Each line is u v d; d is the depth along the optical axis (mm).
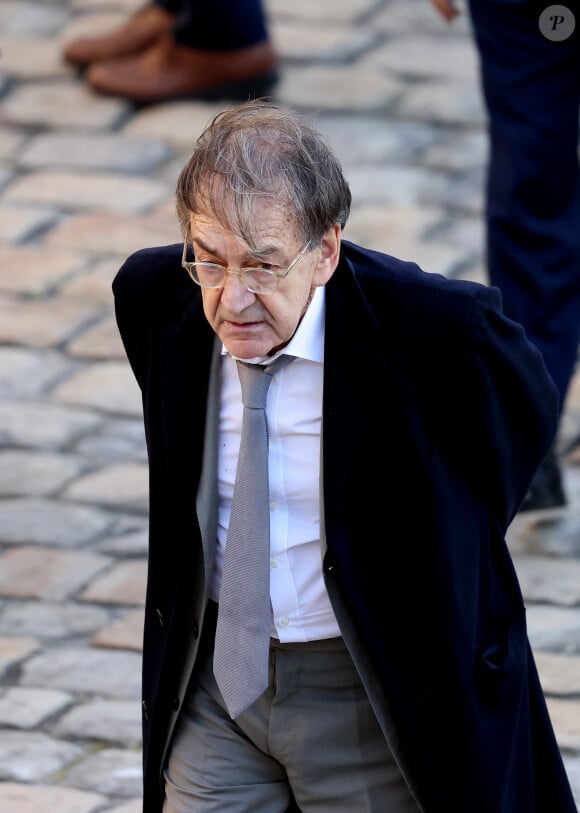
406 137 21469
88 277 18719
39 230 19672
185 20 22141
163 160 21219
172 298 7395
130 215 19938
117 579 13750
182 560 7375
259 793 7723
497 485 7312
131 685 12273
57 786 11031
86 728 11719
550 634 12719
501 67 13008
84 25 24938
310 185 6359
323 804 7594
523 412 7258
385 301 6961
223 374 7227
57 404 16547
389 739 7195
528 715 7547
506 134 13117
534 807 7750
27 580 13734
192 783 7691
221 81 22547
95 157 21281
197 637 7434
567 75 12914
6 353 17375
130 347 7613
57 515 14711
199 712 7707
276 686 7387
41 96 22828
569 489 14805
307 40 24188
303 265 6496
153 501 7551
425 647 7141
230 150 6309
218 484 7316
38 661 12578
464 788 7238
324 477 6918
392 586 7117
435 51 23875
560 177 13133
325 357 6887
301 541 7121
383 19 24938
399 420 6930
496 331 6988
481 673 7301
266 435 7008
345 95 22531
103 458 15664
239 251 6324
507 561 7484
